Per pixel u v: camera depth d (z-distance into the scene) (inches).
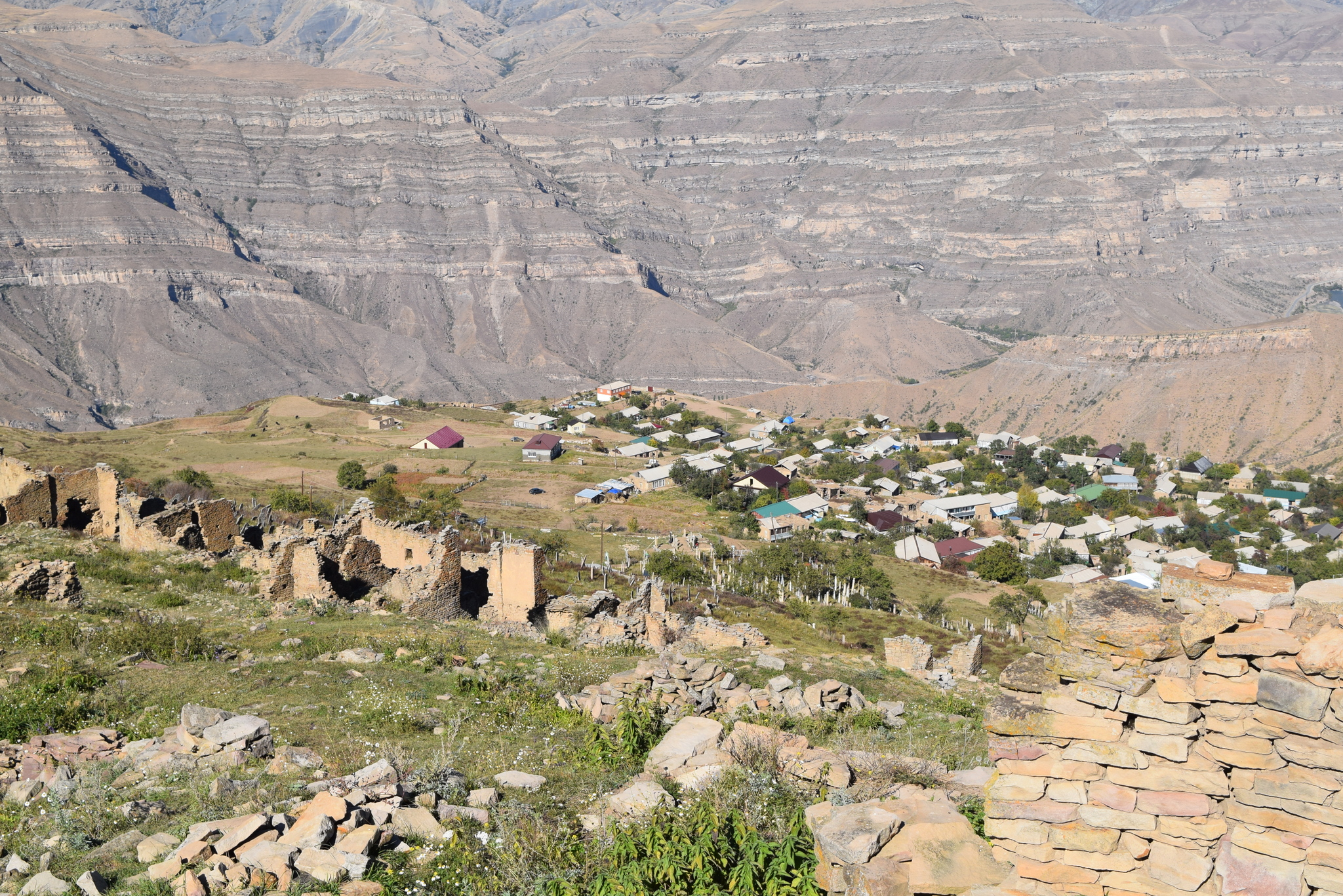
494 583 1520.7
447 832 525.7
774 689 931.3
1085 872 397.4
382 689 890.7
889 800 459.2
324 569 1508.4
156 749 700.0
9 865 526.9
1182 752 384.8
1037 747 408.5
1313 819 361.7
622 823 525.7
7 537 1633.9
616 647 1256.2
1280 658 369.7
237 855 494.0
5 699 839.1
